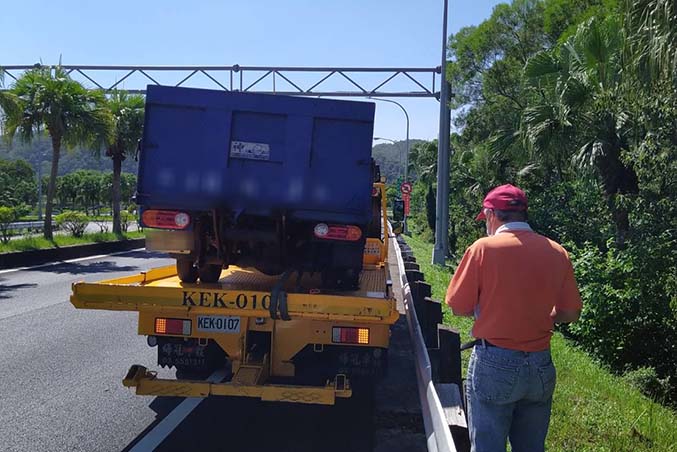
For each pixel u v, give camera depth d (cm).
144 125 582
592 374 820
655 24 827
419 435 560
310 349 568
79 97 2227
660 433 584
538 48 2705
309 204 573
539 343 352
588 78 1427
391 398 652
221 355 598
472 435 366
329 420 595
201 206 580
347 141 572
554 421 573
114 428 568
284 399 515
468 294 359
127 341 906
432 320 757
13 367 762
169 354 579
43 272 1708
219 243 588
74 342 896
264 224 594
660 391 920
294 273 655
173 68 2650
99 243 2314
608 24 1413
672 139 1021
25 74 2212
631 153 1099
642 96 1026
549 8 2555
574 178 1661
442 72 2100
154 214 585
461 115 3083
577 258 1208
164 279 682
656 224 1040
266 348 565
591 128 1407
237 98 577
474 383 360
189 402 643
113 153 2736
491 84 2728
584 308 1066
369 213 571
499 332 349
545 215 1603
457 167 3155
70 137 2200
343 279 630
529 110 1533
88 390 678
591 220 1445
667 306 1018
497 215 373
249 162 578
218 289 553
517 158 1950
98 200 6625
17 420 584
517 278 348
